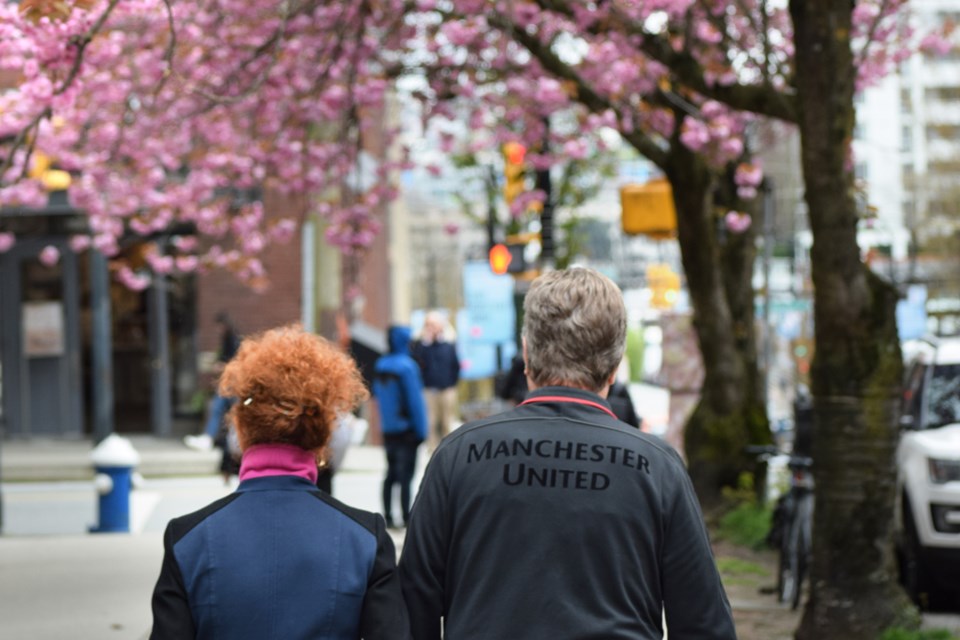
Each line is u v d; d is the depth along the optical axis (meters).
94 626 9.46
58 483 20.73
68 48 8.82
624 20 10.99
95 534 14.59
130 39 13.26
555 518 3.49
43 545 13.54
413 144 16.80
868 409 8.84
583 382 3.71
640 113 13.77
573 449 3.56
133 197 16.91
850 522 8.87
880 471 8.87
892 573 8.93
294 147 15.70
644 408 29.33
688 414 19.75
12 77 17.56
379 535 3.48
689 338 19.75
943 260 54.41
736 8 14.90
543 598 3.45
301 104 14.60
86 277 24.31
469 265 25.02
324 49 13.55
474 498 3.55
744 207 16.39
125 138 15.21
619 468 3.54
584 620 3.43
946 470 11.09
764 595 11.30
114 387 24.83
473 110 16.80
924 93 57.25
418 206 72.50
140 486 19.86
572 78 12.52
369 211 16.84
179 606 3.32
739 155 15.93
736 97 10.34
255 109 14.94
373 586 3.42
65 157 15.52
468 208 28.03
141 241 23.69
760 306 26.31
